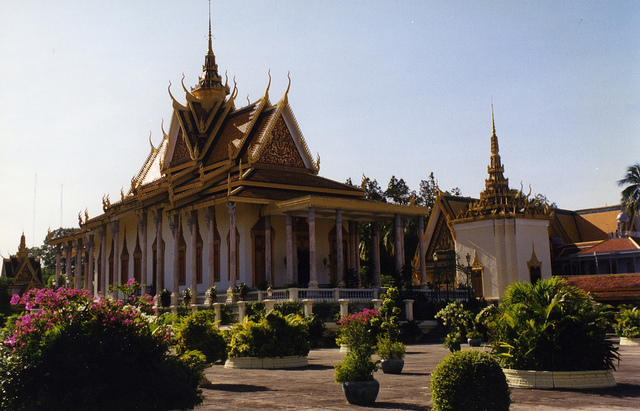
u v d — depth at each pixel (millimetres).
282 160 54594
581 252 60938
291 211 45281
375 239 52031
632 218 66250
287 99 55656
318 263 50656
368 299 41375
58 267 74188
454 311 34406
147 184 64938
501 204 55125
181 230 54469
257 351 25438
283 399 16578
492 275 54531
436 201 64562
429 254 65375
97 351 13148
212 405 15617
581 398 15680
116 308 14148
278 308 38219
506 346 18109
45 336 13141
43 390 12727
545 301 18312
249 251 48125
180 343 21484
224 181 52219
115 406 12891
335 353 32156
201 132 60062
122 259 63594
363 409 14820
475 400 13062
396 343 23219
